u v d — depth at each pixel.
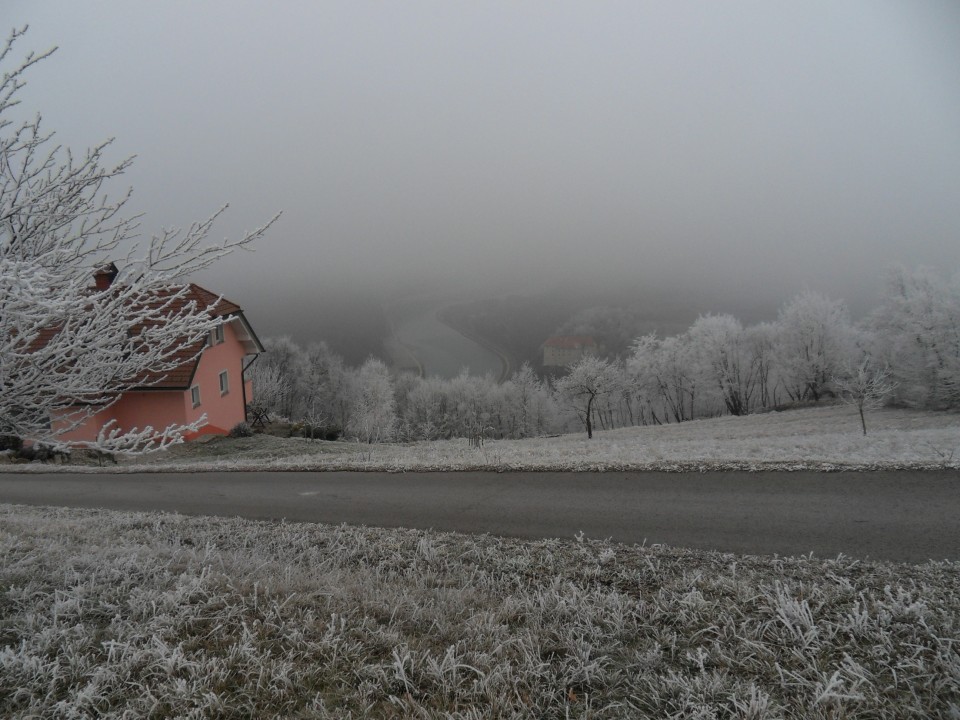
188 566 6.02
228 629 4.52
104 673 3.84
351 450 23.56
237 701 3.65
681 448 18.06
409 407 66.88
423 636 4.52
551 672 4.01
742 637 4.45
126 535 8.95
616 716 3.56
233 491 13.48
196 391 25.03
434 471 14.18
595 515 9.57
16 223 4.63
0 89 4.41
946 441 16.02
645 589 6.07
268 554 7.81
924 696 3.65
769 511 9.20
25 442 4.91
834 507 9.20
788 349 54.00
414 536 8.66
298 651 4.20
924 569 6.32
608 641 4.51
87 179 4.69
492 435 61.88
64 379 4.56
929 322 41.12
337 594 5.30
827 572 6.34
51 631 4.40
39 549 7.02
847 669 3.85
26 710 3.58
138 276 4.65
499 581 6.43
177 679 3.75
